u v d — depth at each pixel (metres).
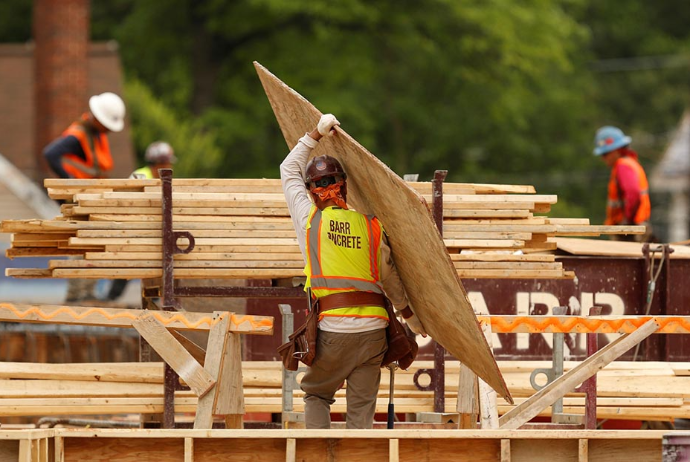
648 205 38.69
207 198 24.69
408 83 108.25
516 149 112.25
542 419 29.94
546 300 29.59
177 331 24.69
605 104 133.38
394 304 22.39
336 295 20.81
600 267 29.83
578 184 117.94
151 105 86.38
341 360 20.86
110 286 41.75
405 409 25.94
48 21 69.50
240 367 23.39
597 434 20.12
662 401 26.78
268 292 24.88
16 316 22.92
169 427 24.42
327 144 21.64
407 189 19.03
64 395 24.48
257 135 101.00
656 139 128.38
